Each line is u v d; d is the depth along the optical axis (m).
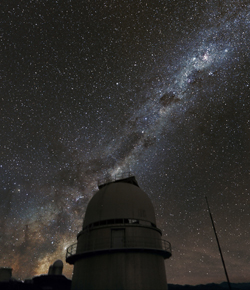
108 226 17.89
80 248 18.50
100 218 18.86
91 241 17.81
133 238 17.31
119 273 15.77
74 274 18.20
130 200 19.88
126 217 18.58
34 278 22.38
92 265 16.86
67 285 23.25
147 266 16.56
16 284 20.66
